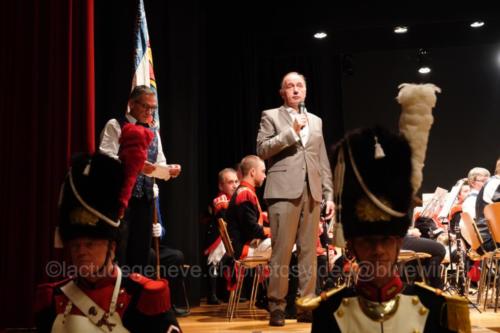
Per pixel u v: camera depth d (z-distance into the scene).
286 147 4.36
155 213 4.10
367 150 1.60
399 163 1.58
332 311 1.63
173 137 6.32
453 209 6.75
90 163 1.70
